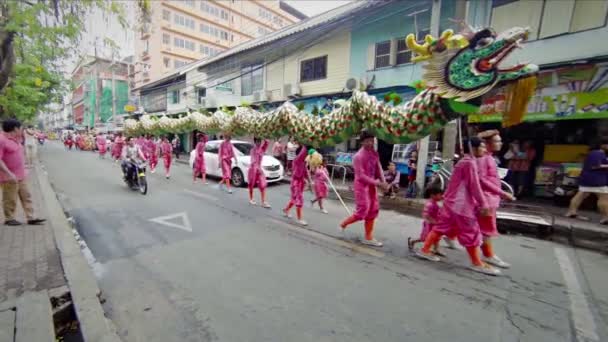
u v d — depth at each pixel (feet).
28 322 7.36
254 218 18.45
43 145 103.71
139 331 7.65
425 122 11.17
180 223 17.15
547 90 21.74
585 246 14.83
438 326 8.03
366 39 33.55
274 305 8.91
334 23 32.04
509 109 9.81
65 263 10.66
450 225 11.78
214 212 19.70
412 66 30.07
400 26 30.78
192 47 106.63
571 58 21.30
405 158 30.07
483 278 10.95
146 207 20.72
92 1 11.76
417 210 22.18
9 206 14.51
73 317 8.48
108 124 97.25
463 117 11.76
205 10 110.52
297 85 40.32
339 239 14.93
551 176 23.27
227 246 13.70
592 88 19.90
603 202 17.07
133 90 81.20
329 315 8.45
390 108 12.43
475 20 25.31
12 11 10.37
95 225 16.57
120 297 9.25
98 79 88.38
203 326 7.87
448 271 11.50
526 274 11.42
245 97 49.83
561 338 7.60
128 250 13.09
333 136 15.17
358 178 13.73
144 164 26.12
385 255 13.02
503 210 19.85
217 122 23.93
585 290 10.19
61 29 11.34
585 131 22.80
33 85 23.03
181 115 29.19
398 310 8.77
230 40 119.96
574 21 21.03
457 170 11.43
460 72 9.77
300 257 12.59
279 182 33.30
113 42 13.12
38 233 13.76
